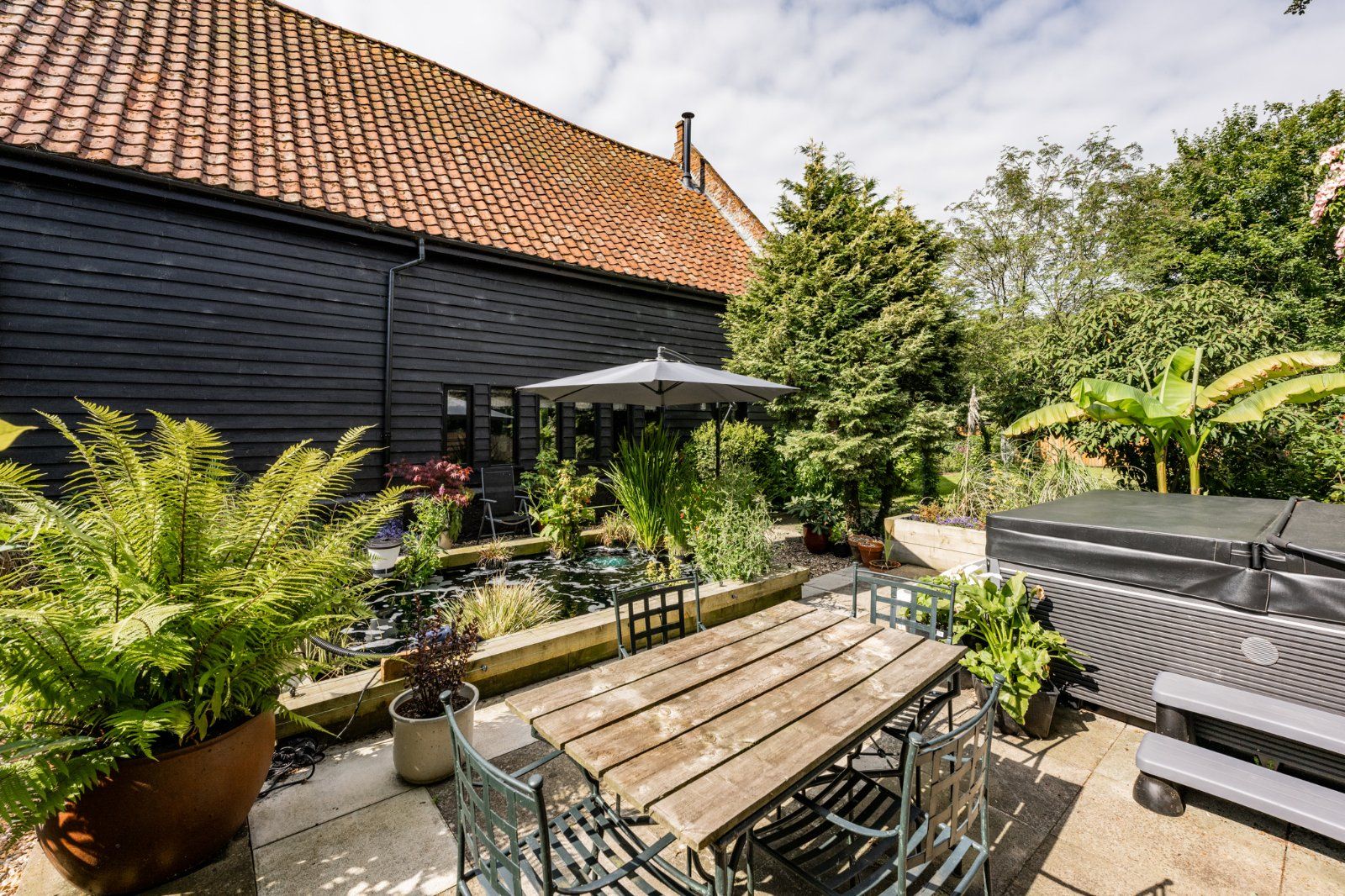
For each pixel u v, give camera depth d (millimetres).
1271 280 15547
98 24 6656
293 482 2572
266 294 6383
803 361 7375
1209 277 16109
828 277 7605
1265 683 2668
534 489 8133
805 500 7777
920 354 7215
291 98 7660
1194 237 16844
